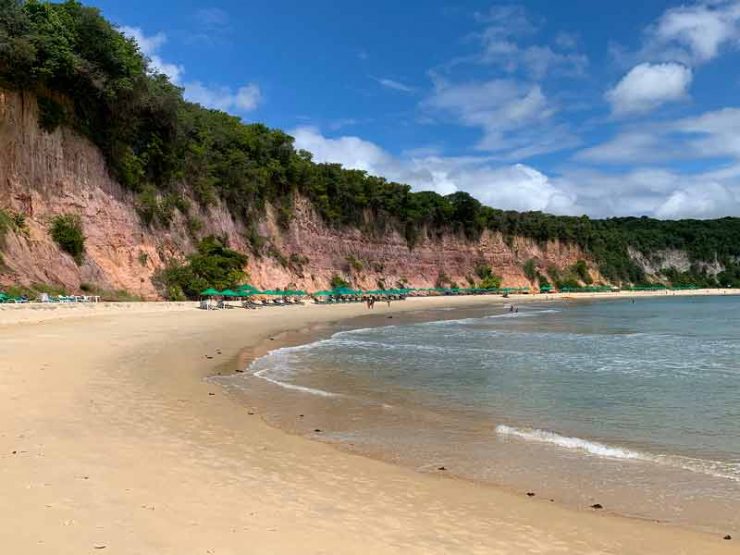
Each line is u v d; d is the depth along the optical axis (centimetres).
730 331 4106
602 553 656
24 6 4178
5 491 711
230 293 5525
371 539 650
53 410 1155
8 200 3884
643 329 4275
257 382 1716
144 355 2048
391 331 3856
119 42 4731
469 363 2298
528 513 778
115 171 4912
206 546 595
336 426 1245
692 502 840
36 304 3212
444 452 1070
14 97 4006
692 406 1524
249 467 898
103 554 558
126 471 823
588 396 1645
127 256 4769
